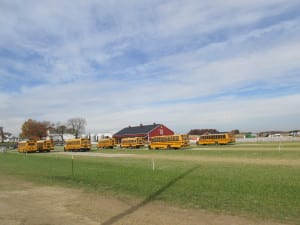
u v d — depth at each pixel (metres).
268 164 26.28
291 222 9.03
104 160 36.25
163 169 23.97
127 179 18.59
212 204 11.43
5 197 14.39
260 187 14.47
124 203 12.29
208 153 42.53
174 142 63.25
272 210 10.32
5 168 29.42
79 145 72.12
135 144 76.81
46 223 9.69
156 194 13.78
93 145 109.81
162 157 39.41
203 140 75.44
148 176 19.69
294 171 20.97
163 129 103.31
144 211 10.84
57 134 154.88
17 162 37.62
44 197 14.17
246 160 31.03
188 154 42.97
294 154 34.84
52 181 19.30
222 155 38.31
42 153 67.19
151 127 102.81
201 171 21.94
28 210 11.60
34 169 27.31
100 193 14.67
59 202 12.91
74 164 30.97
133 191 14.76
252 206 10.91
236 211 10.36
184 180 17.45
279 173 19.98
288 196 12.41
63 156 49.62
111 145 82.69
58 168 27.44
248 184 15.43
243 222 9.14
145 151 57.09
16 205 12.58
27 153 68.50
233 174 19.83
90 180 18.84
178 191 14.21
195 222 9.28
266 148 47.47
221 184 15.62
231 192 13.47
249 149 46.38
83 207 11.76
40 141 74.94
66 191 15.62
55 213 10.97
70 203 12.60
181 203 11.86
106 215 10.44
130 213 10.61
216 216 9.87
